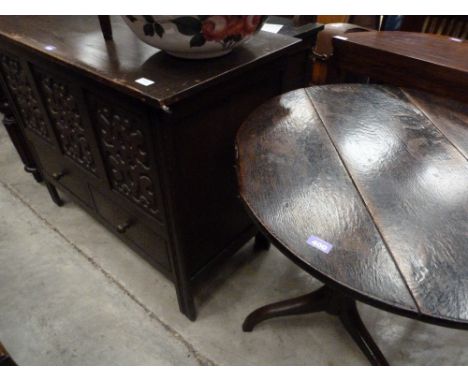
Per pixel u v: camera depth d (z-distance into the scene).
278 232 0.52
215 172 0.86
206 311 1.12
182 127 0.69
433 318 0.42
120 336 1.05
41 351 1.01
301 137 0.73
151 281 1.20
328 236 0.52
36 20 0.96
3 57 1.02
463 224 0.53
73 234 1.38
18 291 1.17
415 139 0.73
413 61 1.11
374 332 1.05
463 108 0.84
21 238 1.36
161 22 0.61
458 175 0.63
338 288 0.47
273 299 1.15
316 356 1.00
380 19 1.85
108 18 0.78
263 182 0.61
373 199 0.58
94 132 0.85
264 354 1.01
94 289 1.18
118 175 0.90
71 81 0.79
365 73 1.27
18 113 1.20
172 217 0.80
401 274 0.46
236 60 0.73
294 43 0.83
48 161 1.25
